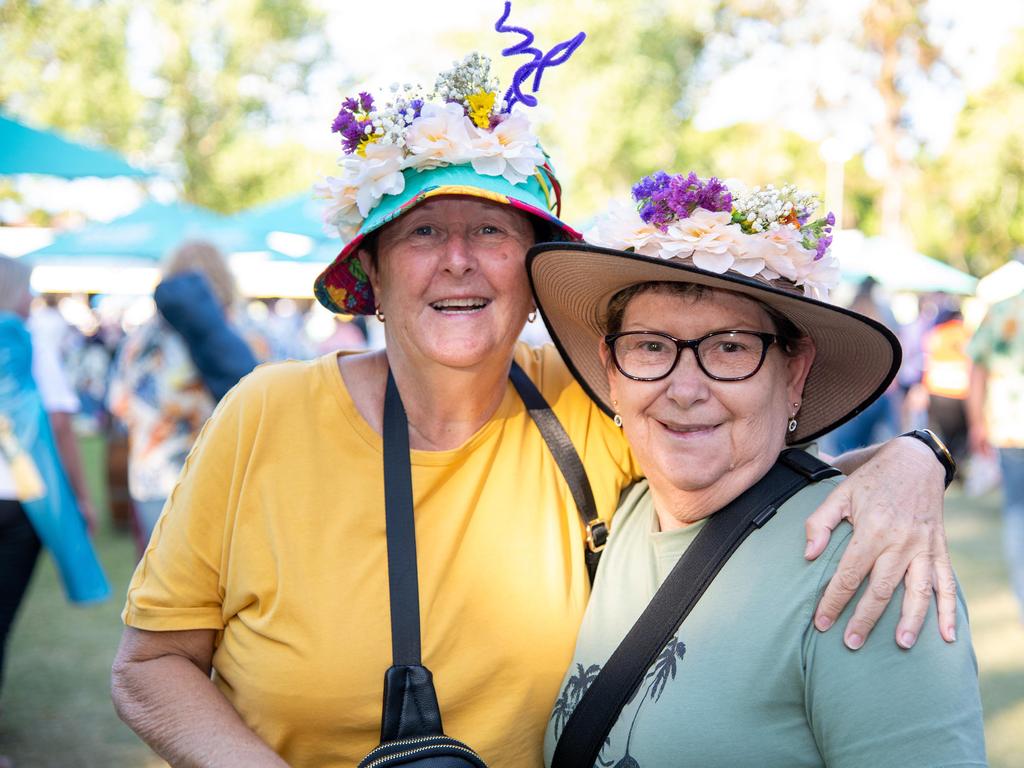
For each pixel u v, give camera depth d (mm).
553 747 1771
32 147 6629
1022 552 5270
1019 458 5238
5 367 3980
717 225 1638
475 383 1826
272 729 1743
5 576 4070
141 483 4621
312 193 1871
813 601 1555
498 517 1848
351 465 1816
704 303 1673
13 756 3994
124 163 6828
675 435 1704
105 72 24188
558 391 2059
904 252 15648
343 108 1824
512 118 1788
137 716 1759
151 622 1791
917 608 1481
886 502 1575
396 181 1742
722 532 1691
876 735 1462
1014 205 25594
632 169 23766
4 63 22922
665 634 1662
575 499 1936
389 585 1742
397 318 1831
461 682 1756
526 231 1867
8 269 4266
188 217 12891
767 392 1695
